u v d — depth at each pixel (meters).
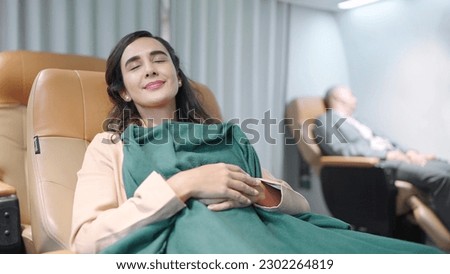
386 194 1.71
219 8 1.90
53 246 0.86
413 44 1.87
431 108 1.82
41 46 1.57
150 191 0.67
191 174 0.72
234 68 1.96
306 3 2.05
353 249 0.71
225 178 0.72
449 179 1.64
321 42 2.10
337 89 2.02
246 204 0.75
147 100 0.93
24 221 1.13
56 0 1.58
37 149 0.98
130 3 1.72
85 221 0.70
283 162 1.98
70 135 1.04
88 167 0.83
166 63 0.96
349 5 2.03
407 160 1.73
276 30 2.05
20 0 1.53
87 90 1.10
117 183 0.80
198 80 1.88
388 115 1.90
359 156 1.82
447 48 1.78
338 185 1.82
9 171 1.16
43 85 1.04
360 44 2.02
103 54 1.68
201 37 1.87
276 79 2.09
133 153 0.81
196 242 0.65
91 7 1.65
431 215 1.65
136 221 0.66
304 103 2.02
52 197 0.90
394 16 1.91
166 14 1.81
